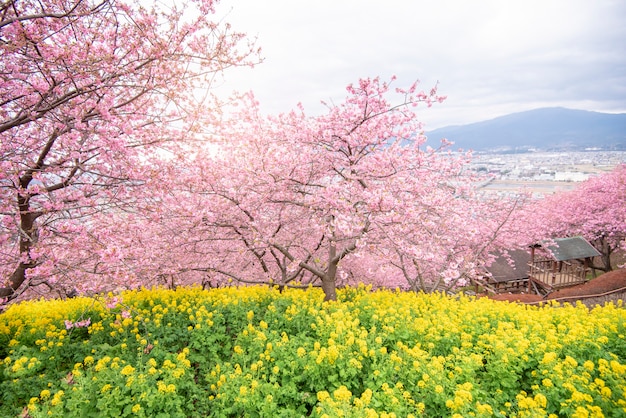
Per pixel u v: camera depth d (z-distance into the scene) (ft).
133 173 21.09
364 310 27.22
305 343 19.83
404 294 33.50
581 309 29.43
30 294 31.32
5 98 20.06
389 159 29.22
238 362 19.86
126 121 20.34
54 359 19.85
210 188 29.12
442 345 21.74
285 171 31.27
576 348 20.84
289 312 25.55
